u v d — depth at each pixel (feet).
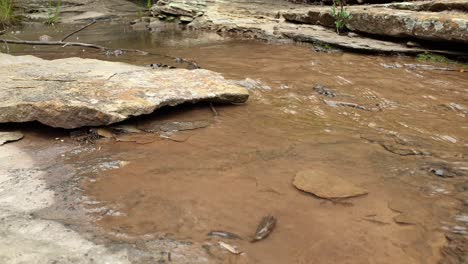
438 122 12.37
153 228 6.81
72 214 7.18
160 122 11.74
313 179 8.51
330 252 6.29
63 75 13.84
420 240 6.59
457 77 17.46
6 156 9.51
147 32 31.53
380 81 16.71
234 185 8.32
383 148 10.28
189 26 33.50
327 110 13.26
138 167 9.07
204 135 10.93
